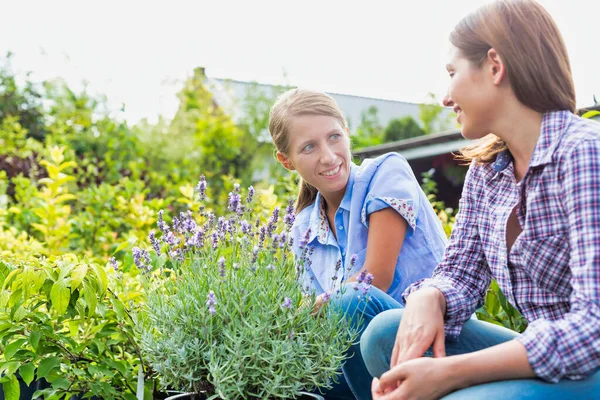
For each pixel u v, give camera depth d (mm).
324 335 1776
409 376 1410
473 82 1570
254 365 1654
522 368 1358
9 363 2082
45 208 4473
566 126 1491
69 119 9914
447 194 8766
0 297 2084
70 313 2125
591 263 1350
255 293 1782
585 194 1384
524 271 1592
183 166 9930
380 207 2180
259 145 12289
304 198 2506
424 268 2254
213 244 2082
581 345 1325
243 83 18375
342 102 22625
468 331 1823
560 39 1546
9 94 13367
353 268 2262
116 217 5461
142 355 2150
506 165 1678
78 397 2232
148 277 2164
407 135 18094
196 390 1764
